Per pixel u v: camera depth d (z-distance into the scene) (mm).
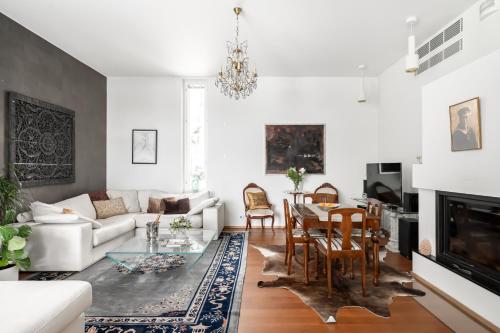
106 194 4832
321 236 3139
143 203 5133
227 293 2615
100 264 3410
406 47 4309
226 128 5684
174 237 3496
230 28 3656
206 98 5691
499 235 2143
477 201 2340
